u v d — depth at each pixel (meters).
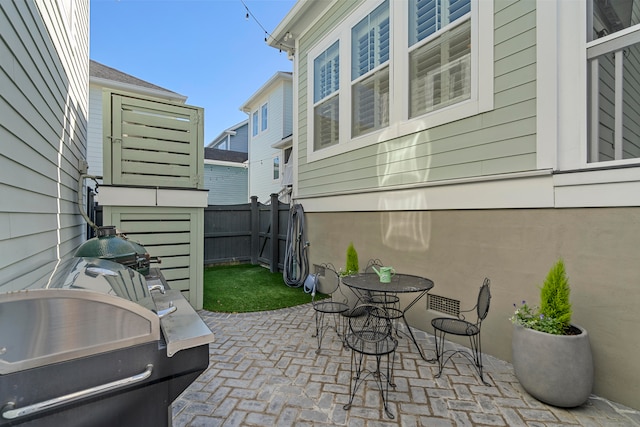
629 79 2.54
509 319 2.79
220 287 5.65
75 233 3.92
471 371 2.67
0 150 1.54
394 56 4.04
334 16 5.14
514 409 2.15
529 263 2.67
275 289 5.53
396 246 4.00
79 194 4.00
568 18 2.48
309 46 5.80
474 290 3.10
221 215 7.80
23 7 1.86
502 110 2.89
